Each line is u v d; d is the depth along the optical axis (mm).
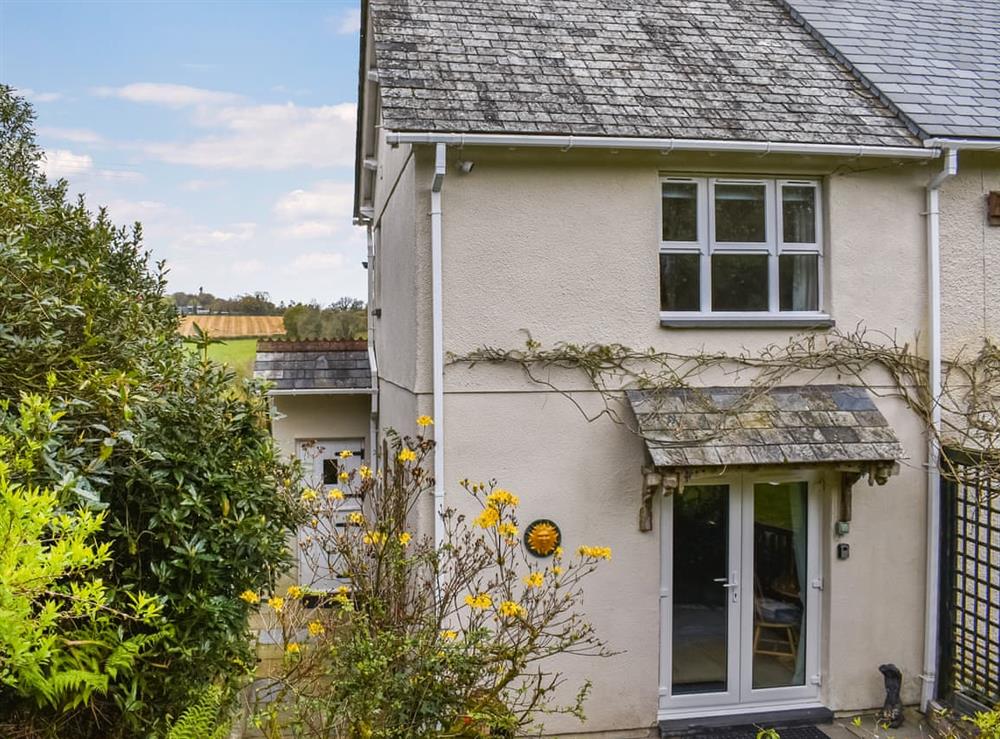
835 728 8141
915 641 8609
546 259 8023
